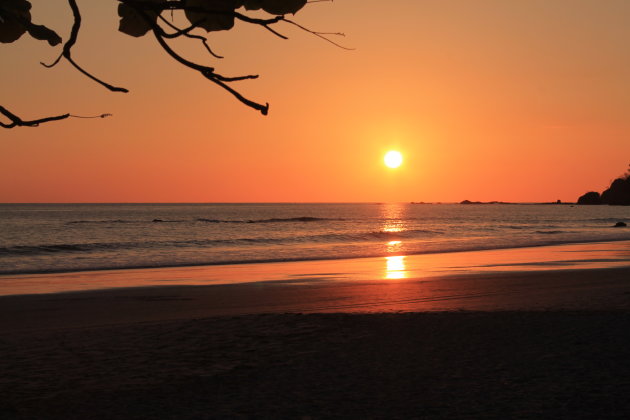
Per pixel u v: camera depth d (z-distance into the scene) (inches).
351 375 293.9
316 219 3550.7
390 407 246.5
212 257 1134.4
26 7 44.3
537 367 301.4
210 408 249.9
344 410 243.9
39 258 1114.1
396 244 1491.1
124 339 385.7
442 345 351.6
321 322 424.2
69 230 2282.2
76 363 327.6
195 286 703.7
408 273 832.3
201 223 2940.5
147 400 261.9
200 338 383.6
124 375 301.9
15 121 45.3
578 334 373.4
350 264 991.0
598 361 310.5
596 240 1624.0
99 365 322.3
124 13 43.9
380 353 336.2
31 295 631.8
